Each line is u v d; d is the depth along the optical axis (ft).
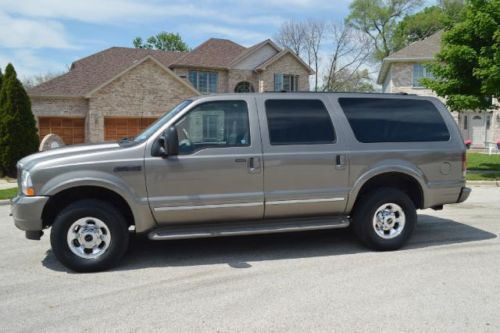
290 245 22.11
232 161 19.08
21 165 18.94
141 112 85.30
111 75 88.17
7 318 14.02
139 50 106.32
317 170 20.01
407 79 106.83
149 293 15.90
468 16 53.47
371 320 13.47
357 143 20.59
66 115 82.07
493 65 49.57
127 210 19.71
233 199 19.19
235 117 19.58
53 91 81.56
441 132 21.91
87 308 14.67
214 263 19.35
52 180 17.84
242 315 13.92
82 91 82.74
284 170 19.63
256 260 19.72
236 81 106.11
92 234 18.39
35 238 18.62
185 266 18.99
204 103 19.38
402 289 15.93
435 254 20.29
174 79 87.04
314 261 19.45
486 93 52.11
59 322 13.66
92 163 18.10
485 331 12.75
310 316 13.78
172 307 14.62
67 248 18.11
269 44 107.76
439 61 57.36
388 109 21.52
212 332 12.82
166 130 18.61
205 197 18.94
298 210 20.10
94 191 18.85
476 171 55.93
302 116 20.25
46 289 16.49
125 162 18.26
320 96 20.80
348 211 20.80
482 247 21.39
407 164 21.02
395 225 21.16
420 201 21.86
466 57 52.47
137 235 23.98
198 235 18.95
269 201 19.58
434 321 13.38
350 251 20.98
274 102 20.12
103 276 17.87
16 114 56.95
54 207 19.07
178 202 18.72
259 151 19.40
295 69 109.50
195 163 18.75
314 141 20.12
